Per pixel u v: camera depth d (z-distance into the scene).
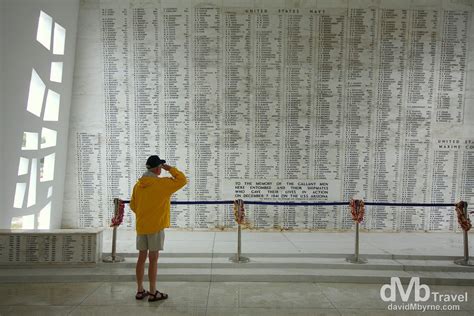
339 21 7.85
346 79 7.93
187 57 7.88
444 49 7.90
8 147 6.13
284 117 7.97
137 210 4.79
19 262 5.71
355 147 8.01
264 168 8.03
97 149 7.95
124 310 4.55
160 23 7.84
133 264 5.80
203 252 6.25
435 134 8.02
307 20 7.84
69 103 7.82
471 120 8.00
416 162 8.04
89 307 4.62
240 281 5.57
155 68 7.89
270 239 7.30
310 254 6.29
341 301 4.91
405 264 5.95
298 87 7.94
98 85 7.89
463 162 8.05
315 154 8.02
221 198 8.05
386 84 7.93
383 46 7.88
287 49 7.89
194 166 8.02
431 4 7.81
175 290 5.20
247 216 8.07
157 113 7.95
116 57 7.86
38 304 4.69
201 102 7.95
